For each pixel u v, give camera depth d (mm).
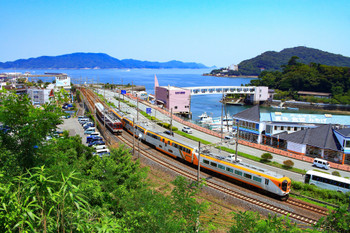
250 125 55000
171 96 88375
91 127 55844
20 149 14766
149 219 12242
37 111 15875
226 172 32875
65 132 31109
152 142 46375
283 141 50375
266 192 29734
